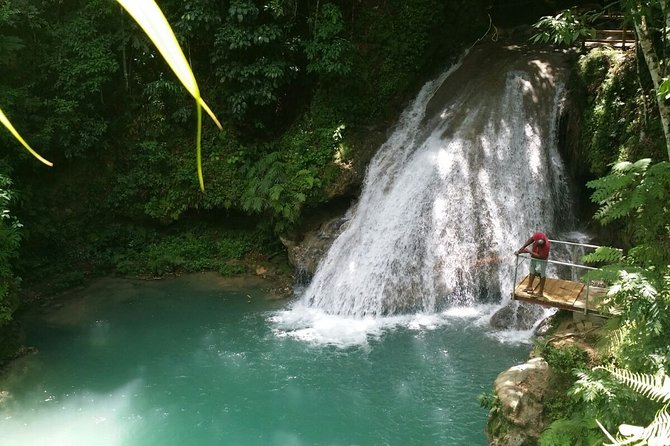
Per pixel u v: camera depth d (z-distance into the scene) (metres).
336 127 18.94
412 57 20.19
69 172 18.97
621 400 7.90
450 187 17.06
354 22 19.89
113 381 12.97
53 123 17.75
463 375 12.71
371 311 15.80
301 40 18.91
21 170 18.12
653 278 8.48
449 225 16.62
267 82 18.55
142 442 11.01
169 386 12.78
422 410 11.64
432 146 18.27
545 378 10.12
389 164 18.58
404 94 20.48
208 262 19.08
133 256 19.00
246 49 18.12
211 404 12.12
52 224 18.39
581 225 17.08
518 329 14.41
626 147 14.45
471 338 14.23
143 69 19.50
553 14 22.17
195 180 19.28
